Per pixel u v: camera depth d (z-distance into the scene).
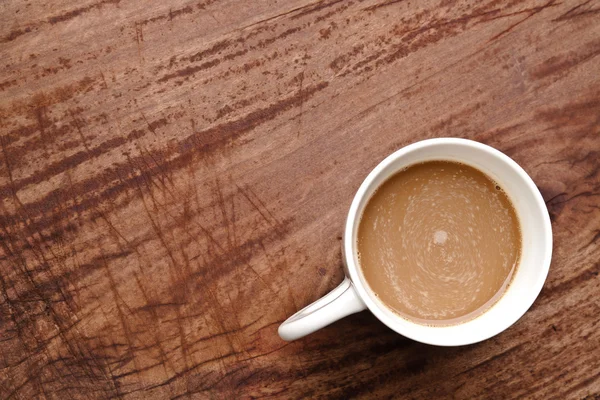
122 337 0.44
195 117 0.44
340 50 0.44
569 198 0.44
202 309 0.44
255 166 0.44
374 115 0.44
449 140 0.40
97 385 0.44
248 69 0.44
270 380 0.44
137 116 0.44
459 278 0.42
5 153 0.44
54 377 0.44
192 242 0.44
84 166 0.44
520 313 0.40
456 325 0.41
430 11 0.44
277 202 0.44
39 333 0.44
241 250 0.44
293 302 0.44
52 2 0.44
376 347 0.44
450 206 0.42
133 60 0.44
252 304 0.44
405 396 0.44
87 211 0.44
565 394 0.44
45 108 0.44
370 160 0.44
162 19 0.44
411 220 0.42
